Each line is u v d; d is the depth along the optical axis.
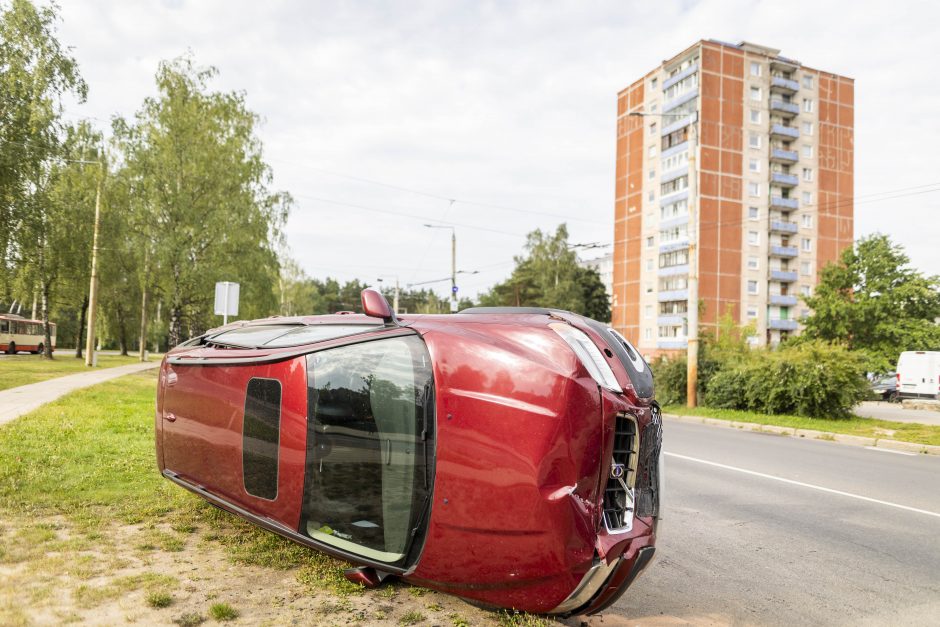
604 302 68.50
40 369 21.70
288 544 3.84
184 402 4.27
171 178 27.25
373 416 3.14
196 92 28.45
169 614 2.83
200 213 27.48
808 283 64.69
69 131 29.78
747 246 61.47
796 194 64.69
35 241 23.70
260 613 2.93
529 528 2.67
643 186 65.81
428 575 2.96
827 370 14.82
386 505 3.07
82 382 15.98
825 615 3.46
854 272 39.06
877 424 14.05
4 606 2.76
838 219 66.38
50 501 4.57
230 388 3.81
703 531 5.14
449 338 3.05
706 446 10.52
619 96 69.75
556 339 2.97
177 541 3.78
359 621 2.91
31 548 3.56
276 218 30.08
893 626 3.33
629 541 2.87
